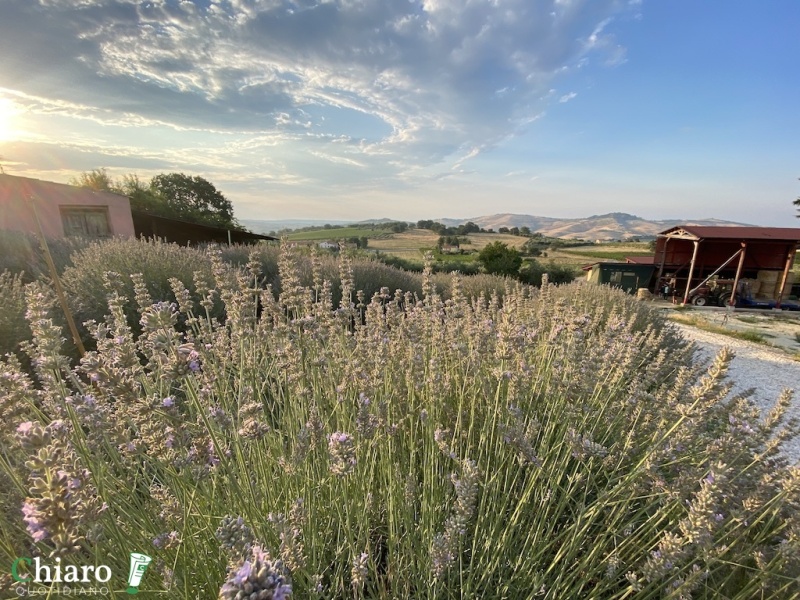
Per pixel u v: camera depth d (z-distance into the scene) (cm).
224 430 152
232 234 2131
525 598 147
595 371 220
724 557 155
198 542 132
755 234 1781
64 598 100
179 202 3312
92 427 118
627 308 725
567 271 2467
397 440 216
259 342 235
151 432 119
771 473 168
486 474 172
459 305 300
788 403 169
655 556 125
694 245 1855
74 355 358
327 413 219
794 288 2075
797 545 132
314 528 152
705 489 118
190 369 112
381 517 179
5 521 113
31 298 136
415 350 245
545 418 227
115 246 624
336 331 262
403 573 146
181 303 235
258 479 159
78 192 1188
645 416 221
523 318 382
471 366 235
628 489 169
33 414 141
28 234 840
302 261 822
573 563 163
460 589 145
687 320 1351
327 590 147
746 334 1091
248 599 66
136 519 129
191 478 142
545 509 163
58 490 78
